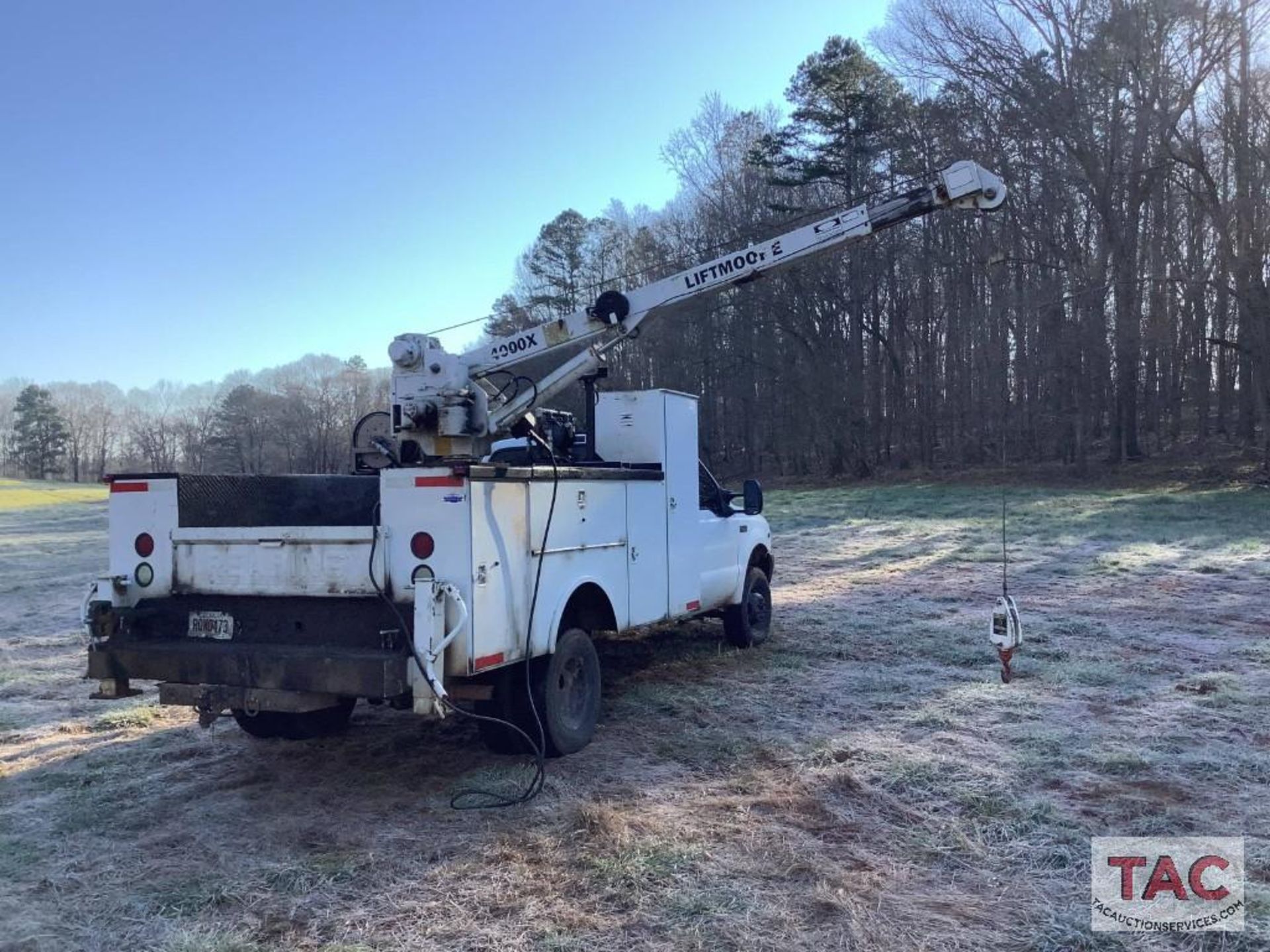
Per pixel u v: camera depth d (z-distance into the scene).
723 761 5.55
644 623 6.72
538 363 8.13
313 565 5.00
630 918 3.69
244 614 5.23
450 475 4.76
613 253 55.12
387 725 6.61
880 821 4.58
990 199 7.41
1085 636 8.78
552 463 6.97
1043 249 35.12
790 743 5.81
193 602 5.34
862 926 3.56
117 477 5.45
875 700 6.76
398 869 4.19
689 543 7.47
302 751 6.05
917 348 42.22
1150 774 5.10
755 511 8.98
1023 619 9.67
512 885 4.00
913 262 39.94
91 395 121.88
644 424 7.08
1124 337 31.59
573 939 3.53
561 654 5.65
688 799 4.95
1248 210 28.02
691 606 7.50
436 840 4.50
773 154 41.47
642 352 46.28
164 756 5.99
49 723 6.98
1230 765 5.16
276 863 4.27
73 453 102.56
